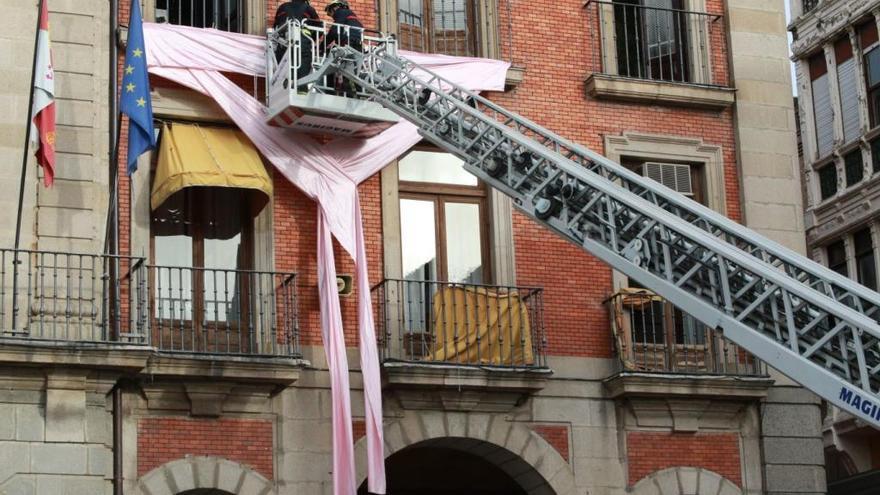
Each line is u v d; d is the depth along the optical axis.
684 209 18.33
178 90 21.12
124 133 20.78
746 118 23.89
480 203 22.66
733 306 17.11
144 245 20.58
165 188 20.33
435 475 24.44
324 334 20.45
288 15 21.23
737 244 19.75
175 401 19.98
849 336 16.42
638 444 22.09
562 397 21.91
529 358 21.59
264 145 21.11
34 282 19.50
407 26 22.94
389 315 21.42
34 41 20.30
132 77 19.73
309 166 21.30
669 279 17.48
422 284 22.00
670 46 24.11
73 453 19.00
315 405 20.73
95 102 20.48
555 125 22.97
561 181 18.55
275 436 20.44
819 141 34.84
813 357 16.53
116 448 19.28
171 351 19.67
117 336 19.30
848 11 33.53
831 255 34.28
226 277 20.31
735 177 23.75
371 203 21.84
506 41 23.03
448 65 22.42
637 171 23.44
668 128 23.56
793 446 22.75
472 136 19.66
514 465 21.84
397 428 20.97
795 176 23.95
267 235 21.12
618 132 23.27
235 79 21.56
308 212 21.45
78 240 19.92
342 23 21.02
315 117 20.89
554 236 22.56
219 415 20.19
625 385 21.77
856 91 33.38
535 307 22.00
